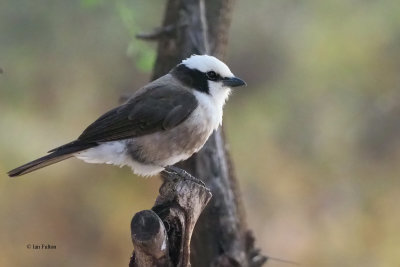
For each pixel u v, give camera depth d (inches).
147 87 332.2
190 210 269.1
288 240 652.1
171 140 321.1
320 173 671.1
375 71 655.1
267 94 665.6
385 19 645.9
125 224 619.5
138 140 319.0
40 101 627.2
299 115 667.4
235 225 362.3
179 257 264.2
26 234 605.0
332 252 645.9
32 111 625.0
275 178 675.4
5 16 589.3
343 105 662.5
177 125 321.1
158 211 264.5
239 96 667.4
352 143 665.6
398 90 655.1
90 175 627.8
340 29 652.1
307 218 662.5
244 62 673.0
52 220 614.2
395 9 643.5
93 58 625.6
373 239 649.6
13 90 607.5
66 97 634.8
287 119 667.4
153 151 320.2
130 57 607.5
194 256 363.3
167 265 252.1
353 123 663.8
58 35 604.1
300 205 668.1
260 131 666.8
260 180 674.8
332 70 657.0
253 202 668.7
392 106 657.0
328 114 665.6
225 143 384.2
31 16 592.7
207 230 358.6
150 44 450.6
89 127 320.2
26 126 616.7
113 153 319.6
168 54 386.3
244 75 674.8
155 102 321.1
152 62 436.8
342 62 653.9
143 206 623.2
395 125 659.4
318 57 657.0
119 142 319.3
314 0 659.4
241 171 674.2
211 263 358.6
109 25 611.5
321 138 668.7
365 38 649.6
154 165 325.4
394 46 649.0
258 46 665.6
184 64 335.0
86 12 600.4
